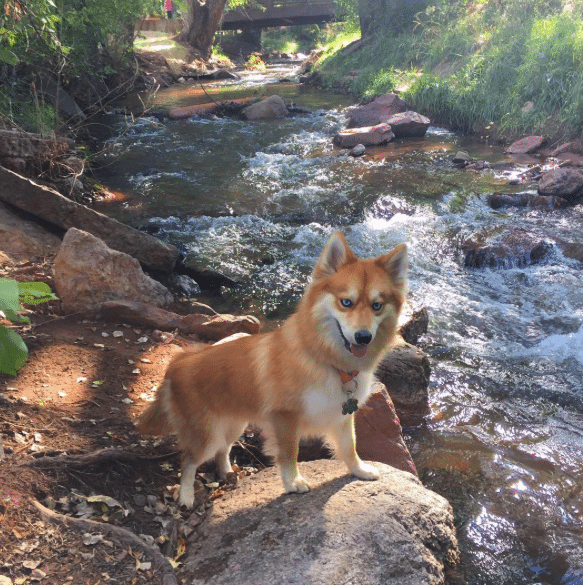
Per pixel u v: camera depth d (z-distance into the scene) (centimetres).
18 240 249
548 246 315
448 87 627
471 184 425
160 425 137
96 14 567
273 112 682
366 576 107
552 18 639
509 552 140
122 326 211
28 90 512
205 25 1132
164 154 523
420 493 132
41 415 149
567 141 498
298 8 1236
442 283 294
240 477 148
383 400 166
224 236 341
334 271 122
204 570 110
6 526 110
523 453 178
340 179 446
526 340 246
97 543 111
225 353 129
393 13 868
